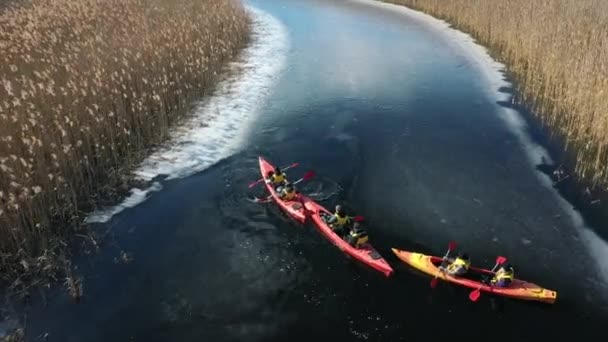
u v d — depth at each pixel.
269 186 15.98
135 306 11.95
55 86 17.33
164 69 20.00
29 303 11.91
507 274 12.12
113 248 13.73
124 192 15.95
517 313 11.80
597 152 17.70
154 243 13.94
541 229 14.73
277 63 28.23
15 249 12.90
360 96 24.08
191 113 21.20
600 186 16.61
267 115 21.70
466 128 20.91
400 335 11.20
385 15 41.16
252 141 19.44
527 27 27.20
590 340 11.09
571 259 13.56
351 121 21.44
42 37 21.52
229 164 17.78
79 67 18.84
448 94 24.44
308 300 12.11
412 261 13.06
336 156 18.62
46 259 12.77
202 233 14.34
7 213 13.06
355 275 12.88
